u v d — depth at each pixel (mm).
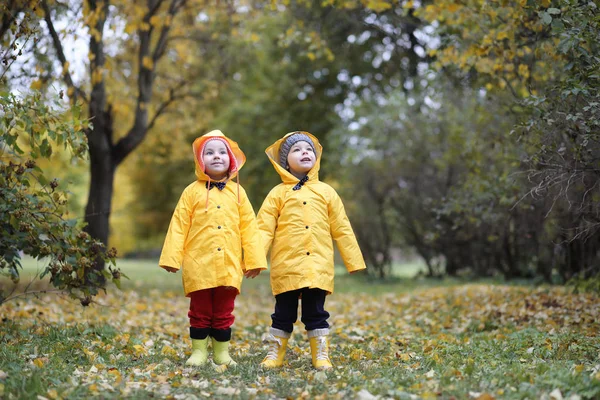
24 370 3799
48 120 4879
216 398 3473
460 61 6855
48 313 6855
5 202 4625
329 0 8859
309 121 19250
